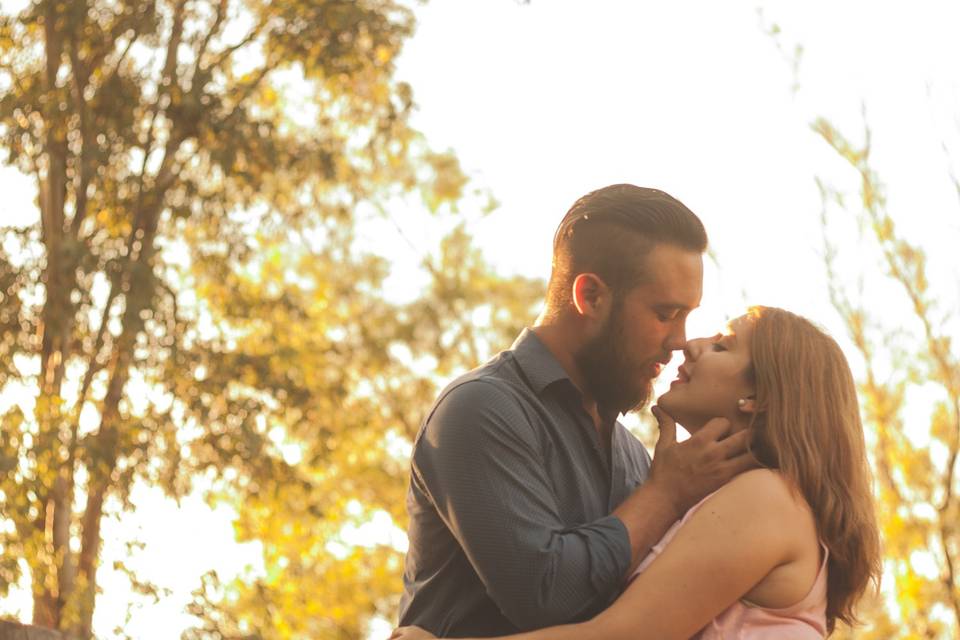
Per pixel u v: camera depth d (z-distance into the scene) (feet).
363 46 40.16
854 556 9.61
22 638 9.58
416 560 9.75
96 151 35.83
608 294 9.82
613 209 9.91
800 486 9.47
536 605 8.96
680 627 8.93
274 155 37.04
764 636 9.08
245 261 38.99
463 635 9.38
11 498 32.65
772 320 9.96
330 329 51.55
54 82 37.06
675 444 9.80
